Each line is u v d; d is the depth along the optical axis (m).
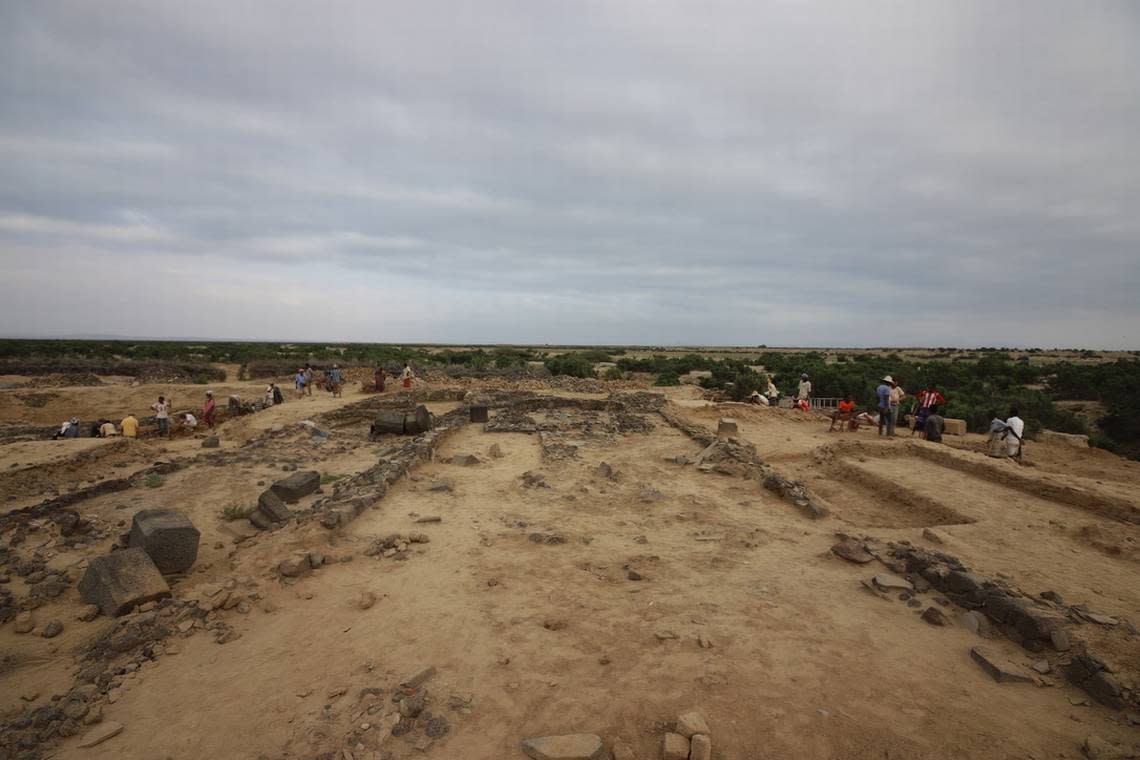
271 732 3.88
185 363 38.84
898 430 19.39
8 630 5.65
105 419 25.38
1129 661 4.46
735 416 21.30
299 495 10.18
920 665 4.61
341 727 3.89
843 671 4.47
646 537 7.79
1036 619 4.85
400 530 7.96
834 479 12.16
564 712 4.00
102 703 4.27
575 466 12.28
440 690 4.29
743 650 4.77
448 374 34.88
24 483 11.17
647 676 4.40
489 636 5.08
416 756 3.61
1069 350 111.12
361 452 15.18
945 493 9.90
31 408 25.56
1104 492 9.05
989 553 7.06
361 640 5.05
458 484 10.68
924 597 5.83
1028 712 4.03
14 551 7.80
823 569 6.64
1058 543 7.49
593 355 78.44
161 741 3.83
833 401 29.12
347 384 32.84
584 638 5.02
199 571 7.05
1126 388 31.78
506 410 22.23
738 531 8.05
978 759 3.53
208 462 13.57
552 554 7.14
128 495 10.72
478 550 7.25
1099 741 3.62
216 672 4.63
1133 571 6.53
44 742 3.87
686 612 5.49
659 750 3.62
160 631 5.19
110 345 63.66
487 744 3.71
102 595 5.90
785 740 3.67
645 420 19.42
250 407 25.19
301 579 6.26
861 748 3.61
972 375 44.56
